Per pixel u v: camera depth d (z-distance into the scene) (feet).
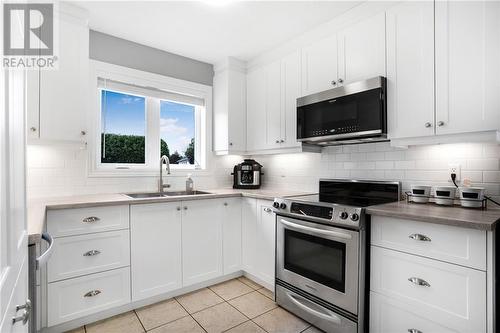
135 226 6.79
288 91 8.51
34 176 7.05
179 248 7.52
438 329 4.45
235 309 6.88
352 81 6.81
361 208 5.33
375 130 6.04
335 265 5.79
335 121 6.84
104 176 8.11
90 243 6.16
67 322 5.92
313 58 7.77
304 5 6.68
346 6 6.72
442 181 6.18
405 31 5.85
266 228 7.85
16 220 2.29
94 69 7.97
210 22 7.50
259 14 7.11
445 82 5.27
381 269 5.20
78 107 6.68
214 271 8.20
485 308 3.99
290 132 8.44
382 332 5.18
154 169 9.21
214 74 10.46
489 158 5.55
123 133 8.80
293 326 6.18
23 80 2.74
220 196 8.21
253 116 9.86
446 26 5.27
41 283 5.56
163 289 7.22
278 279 7.10
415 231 4.73
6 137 1.92
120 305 6.56
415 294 4.73
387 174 7.12
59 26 6.44
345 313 5.56
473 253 4.10
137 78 8.72
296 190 9.40
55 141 6.46
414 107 5.70
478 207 5.16
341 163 8.13
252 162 10.18
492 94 4.75
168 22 7.52
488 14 4.81
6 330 1.82
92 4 6.64
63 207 5.77
